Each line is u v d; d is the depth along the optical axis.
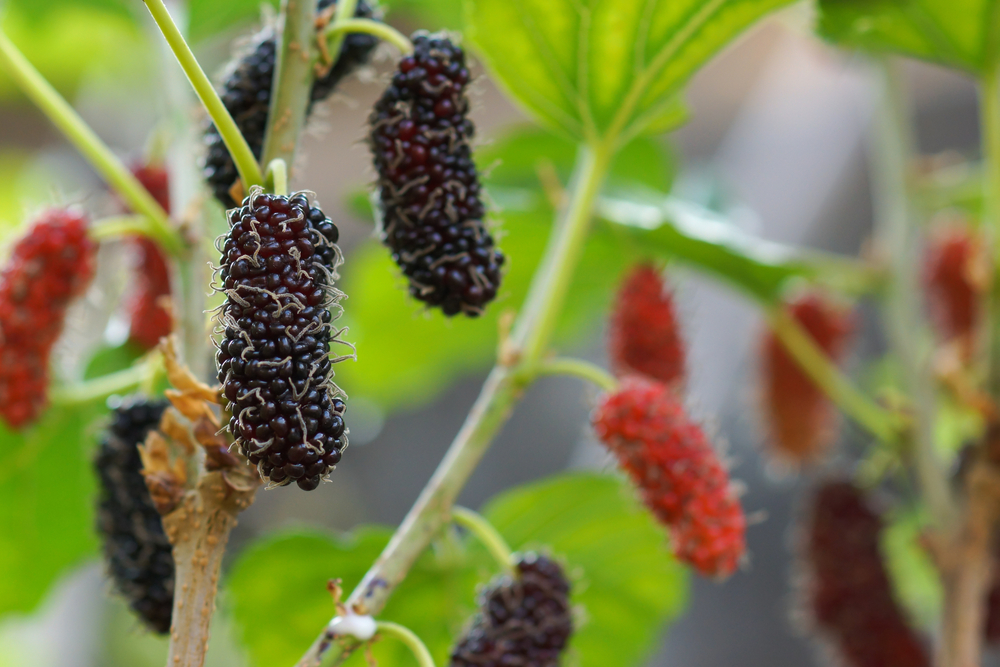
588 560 0.54
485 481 1.23
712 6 0.47
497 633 0.46
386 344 0.69
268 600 0.52
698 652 0.70
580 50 0.48
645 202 0.57
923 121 1.08
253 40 0.45
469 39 0.48
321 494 1.45
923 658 0.53
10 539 0.53
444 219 0.44
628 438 0.47
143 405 0.46
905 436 0.53
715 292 0.73
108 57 0.70
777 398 0.55
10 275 0.47
